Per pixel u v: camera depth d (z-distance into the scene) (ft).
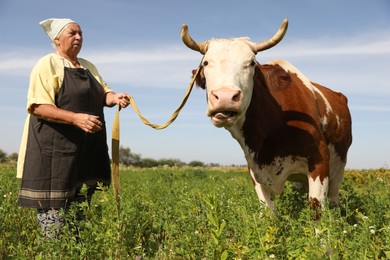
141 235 15.23
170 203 20.53
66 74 15.43
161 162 197.26
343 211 21.67
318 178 19.02
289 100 19.74
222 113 15.98
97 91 16.29
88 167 16.55
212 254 12.01
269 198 20.06
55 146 15.08
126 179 46.03
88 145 16.11
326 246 11.62
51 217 15.05
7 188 25.09
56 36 15.84
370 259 11.92
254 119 18.74
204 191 28.37
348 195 21.89
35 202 14.93
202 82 18.60
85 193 14.34
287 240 12.41
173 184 34.78
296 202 21.20
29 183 15.01
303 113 19.49
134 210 15.07
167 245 15.08
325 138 21.91
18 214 19.07
